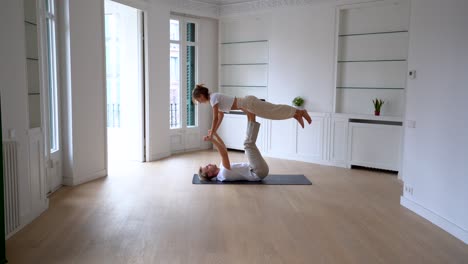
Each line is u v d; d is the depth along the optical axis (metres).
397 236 3.75
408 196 4.63
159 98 7.30
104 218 4.13
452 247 3.50
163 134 7.50
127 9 6.88
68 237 3.61
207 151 8.32
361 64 6.84
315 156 7.15
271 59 7.58
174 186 5.45
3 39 3.46
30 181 3.98
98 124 5.76
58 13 5.05
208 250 3.38
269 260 3.20
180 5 7.54
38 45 4.21
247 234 3.75
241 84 8.38
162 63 7.30
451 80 3.83
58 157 5.20
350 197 5.05
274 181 5.79
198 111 8.41
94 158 5.74
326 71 6.95
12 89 3.61
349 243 3.57
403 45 6.38
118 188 5.30
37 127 4.20
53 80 5.05
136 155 7.16
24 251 3.30
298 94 7.31
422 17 4.34
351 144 6.73
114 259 3.18
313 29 7.02
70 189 5.20
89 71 5.48
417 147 4.44
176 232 3.77
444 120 3.94
